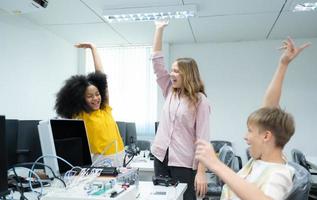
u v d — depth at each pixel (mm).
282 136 1062
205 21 3889
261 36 4586
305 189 1044
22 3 2838
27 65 3832
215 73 4926
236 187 910
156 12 3469
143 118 5016
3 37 3424
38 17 3770
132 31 4340
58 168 1469
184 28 4184
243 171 1159
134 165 2852
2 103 3408
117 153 1898
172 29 4230
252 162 1158
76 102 1857
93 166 1604
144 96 5047
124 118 5074
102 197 1072
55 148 1494
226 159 3131
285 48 1432
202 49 4988
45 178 1572
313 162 3467
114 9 3504
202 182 1649
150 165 2910
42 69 4141
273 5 3357
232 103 4855
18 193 1447
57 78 4516
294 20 3842
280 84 1384
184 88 1789
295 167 1181
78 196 1087
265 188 1001
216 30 4273
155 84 5016
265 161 1091
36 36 4008
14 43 3598
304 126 4598
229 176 930
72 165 1552
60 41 4613
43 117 4137
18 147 2008
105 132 1876
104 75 2078
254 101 4793
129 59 5160
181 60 1815
